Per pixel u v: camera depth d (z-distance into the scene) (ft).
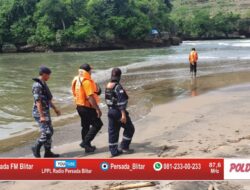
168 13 481.05
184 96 55.57
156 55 190.80
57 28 316.40
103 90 69.41
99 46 307.78
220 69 99.50
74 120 43.04
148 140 31.45
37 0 325.62
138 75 93.66
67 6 319.88
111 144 27.66
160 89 65.62
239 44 302.45
